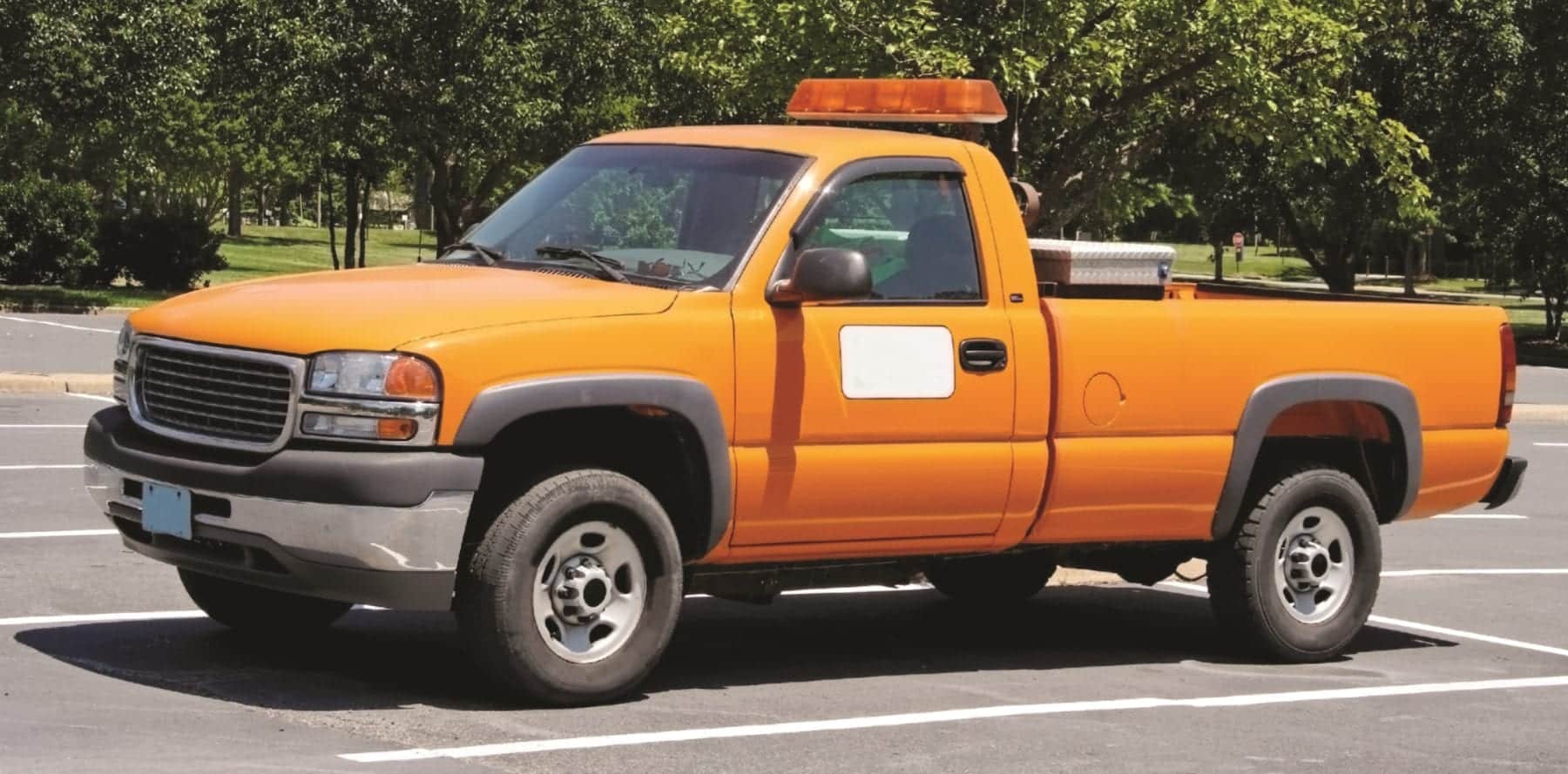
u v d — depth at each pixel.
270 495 6.34
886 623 9.18
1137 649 8.79
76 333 27.84
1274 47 20.45
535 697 6.66
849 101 8.41
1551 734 7.26
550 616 6.66
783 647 8.38
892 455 7.28
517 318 6.55
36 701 6.40
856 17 18.64
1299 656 8.59
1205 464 8.12
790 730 6.62
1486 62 44.81
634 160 7.71
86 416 17.17
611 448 7.10
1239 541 8.45
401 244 78.00
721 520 6.94
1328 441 8.91
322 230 89.44
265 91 39.84
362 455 6.27
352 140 38.28
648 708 6.86
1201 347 8.10
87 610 8.16
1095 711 7.26
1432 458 8.92
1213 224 49.75
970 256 7.63
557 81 39.25
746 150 7.53
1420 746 6.93
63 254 40.09
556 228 7.54
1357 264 89.56
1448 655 9.00
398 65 37.62
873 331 7.24
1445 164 46.44
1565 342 48.66
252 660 7.31
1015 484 7.61
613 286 6.98
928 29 18.30
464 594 6.55
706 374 6.84
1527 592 11.11
